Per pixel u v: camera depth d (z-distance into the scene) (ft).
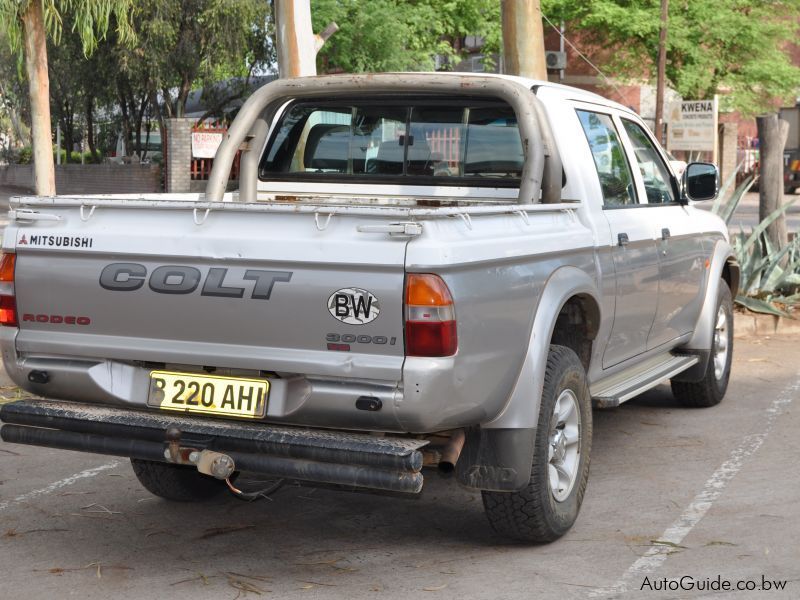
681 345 23.11
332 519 16.97
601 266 17.30
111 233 14.02
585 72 120.37
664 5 89.04
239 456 13.24
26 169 150.82
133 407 14.21
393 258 12.65
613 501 17.67
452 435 14.21
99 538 16.07
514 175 18.06
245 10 99.09
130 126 127.85
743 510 17.12
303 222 13.15
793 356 31.71
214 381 13.76
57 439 14.15
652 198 21.27
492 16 101.50
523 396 14.32
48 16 41.27
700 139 71.97
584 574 14.35
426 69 98.89
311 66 35.96
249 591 13.91
